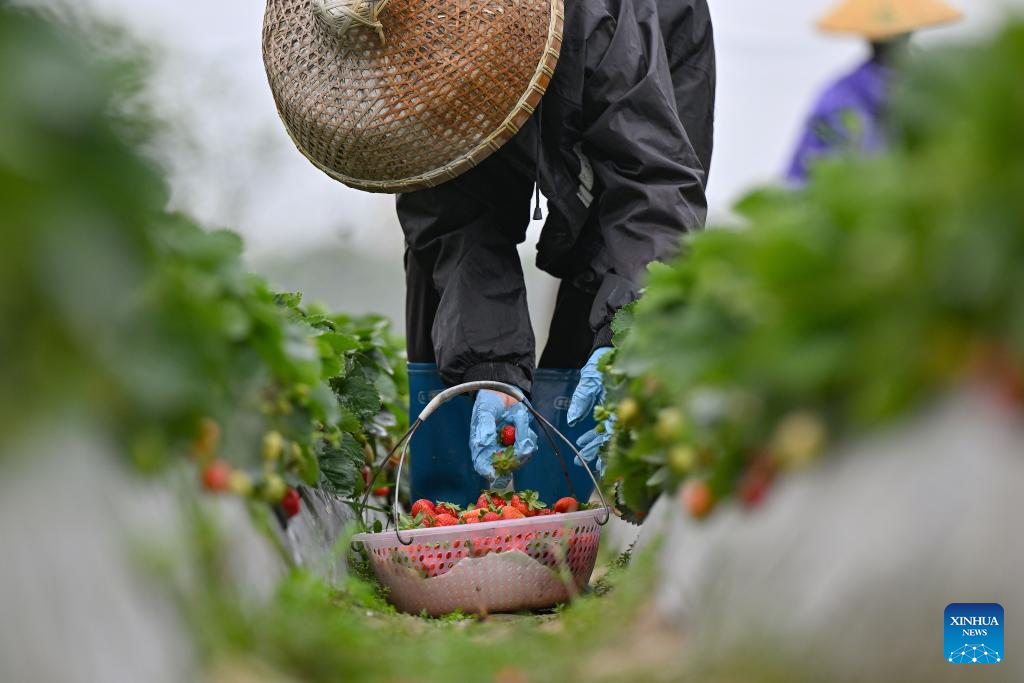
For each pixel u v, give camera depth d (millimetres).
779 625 3936
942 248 3621
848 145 5062
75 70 3496
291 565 6090
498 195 9984
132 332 3854
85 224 3521
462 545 7434
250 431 5676
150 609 3742
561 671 5031
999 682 3336
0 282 3355
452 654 5551
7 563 3238
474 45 8258
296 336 6211
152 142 3869
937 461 3547
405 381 12320
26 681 3172
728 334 4895
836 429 4117
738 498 4781
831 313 3990
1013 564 3340
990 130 3533
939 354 3646
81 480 3594
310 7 8430
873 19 6105
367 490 8250
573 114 9383
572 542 7527
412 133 8461
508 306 9781
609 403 7941
